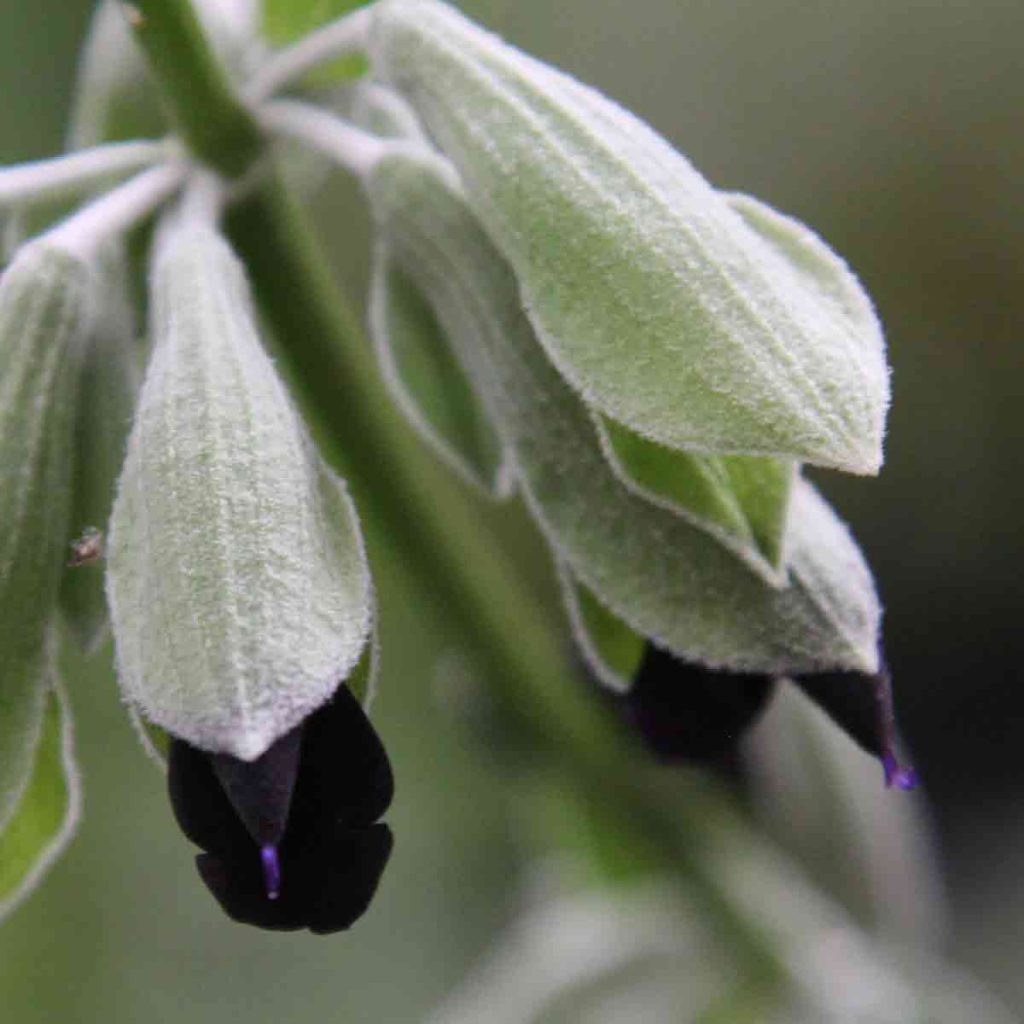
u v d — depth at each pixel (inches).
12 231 4.5
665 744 4.2
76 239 4.2
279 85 4.5
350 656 3.7
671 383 3.8
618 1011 5.5
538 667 5.1
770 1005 5.4
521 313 4.2
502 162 4.0
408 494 4.9
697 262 3.8
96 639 4.1
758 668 4.0
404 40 4.2
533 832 5.6
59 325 4.2
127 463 3.9
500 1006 5.5
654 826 5.3
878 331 3.9
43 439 4.1
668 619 4.0
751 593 4.0
